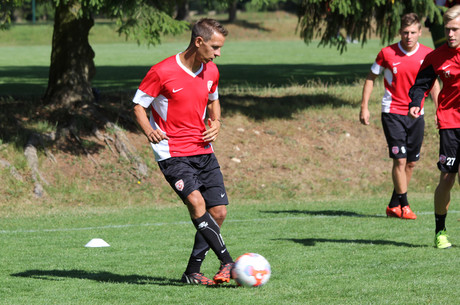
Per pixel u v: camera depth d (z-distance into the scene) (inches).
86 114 1614.2
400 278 622.2
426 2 1660.9
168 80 585.6
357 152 1708.9
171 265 721.0
